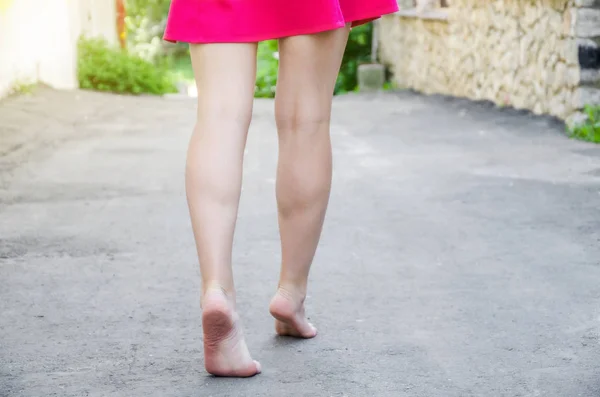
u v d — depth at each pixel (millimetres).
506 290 3387
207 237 2342
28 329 2920
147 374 2463
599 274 3615
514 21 10430
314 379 2404
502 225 4641
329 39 2494
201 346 2729
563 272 3658
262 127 10203
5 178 6309
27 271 3750
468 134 8734
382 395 2277
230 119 2363
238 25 2338
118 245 4266
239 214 5039
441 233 4484
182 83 19906
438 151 7625
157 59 25750
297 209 2631
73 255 4062
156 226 4723
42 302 3260
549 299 3244
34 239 4395
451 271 3713
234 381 2393
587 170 6340
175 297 3334
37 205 5348
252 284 3531
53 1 13820
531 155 7164
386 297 3311
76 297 3334
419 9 14766
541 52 9539
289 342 2764
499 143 7973
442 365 2523
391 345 2719
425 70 14883
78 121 10172
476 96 12125
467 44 12477
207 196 2350
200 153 2361
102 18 19234
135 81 16031
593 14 8312
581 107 8406
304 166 2590
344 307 3178
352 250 4133
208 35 2330
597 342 2727
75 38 15484
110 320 3025
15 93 11234
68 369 2514
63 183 6148
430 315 3062
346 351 2662
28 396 2291
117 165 7047
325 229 4621
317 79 2531
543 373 2443
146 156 7605
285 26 2393
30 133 8672
